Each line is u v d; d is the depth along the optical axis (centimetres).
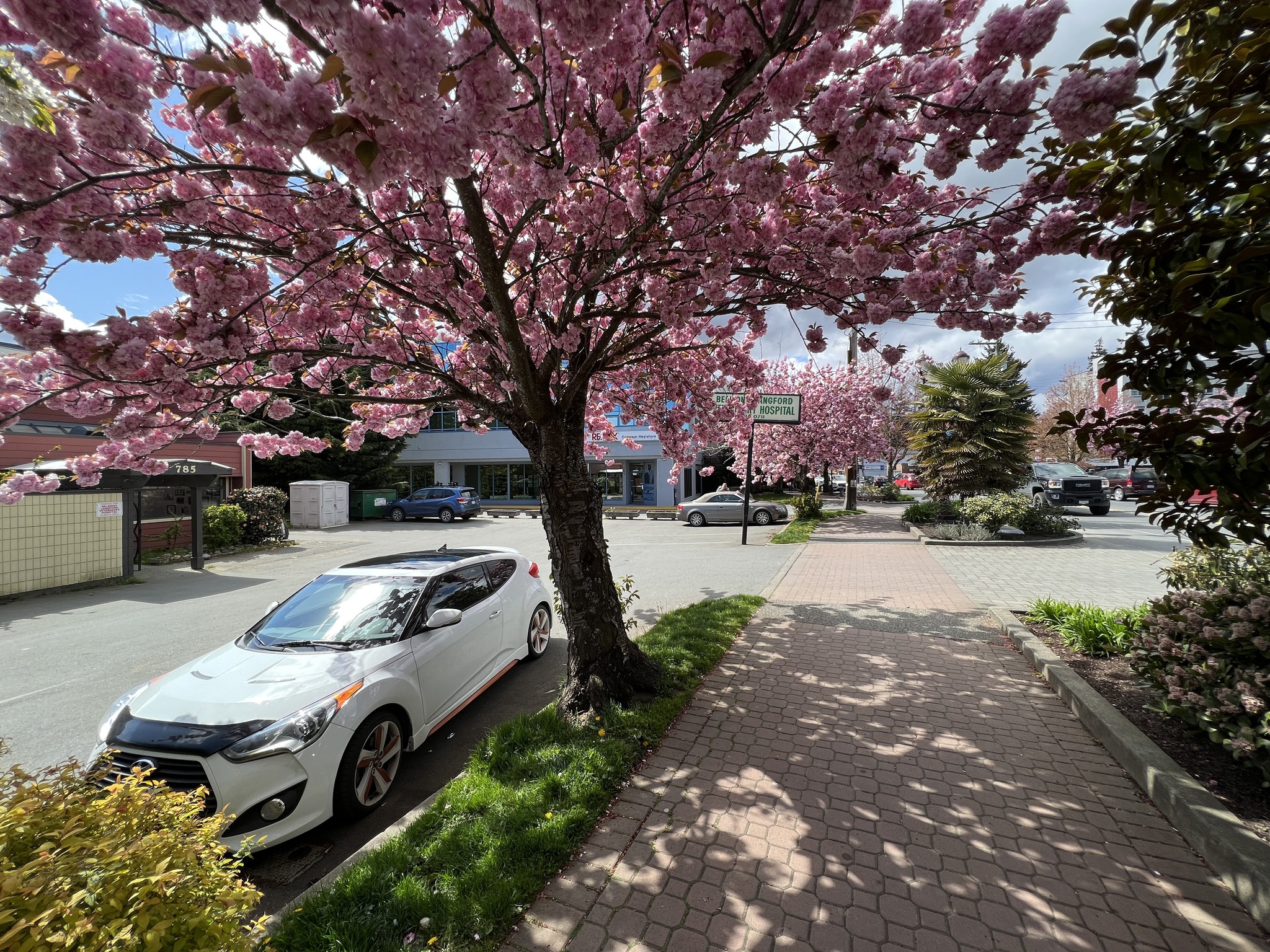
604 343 404
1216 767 315
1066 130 181
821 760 354
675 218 302
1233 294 179
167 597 969
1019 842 276
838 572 992
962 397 1605
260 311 353
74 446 1269
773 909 238
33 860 144
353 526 2361
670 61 177
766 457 2061
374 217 261
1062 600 726
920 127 229
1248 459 188
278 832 294
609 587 453
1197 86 172
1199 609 351
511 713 470
